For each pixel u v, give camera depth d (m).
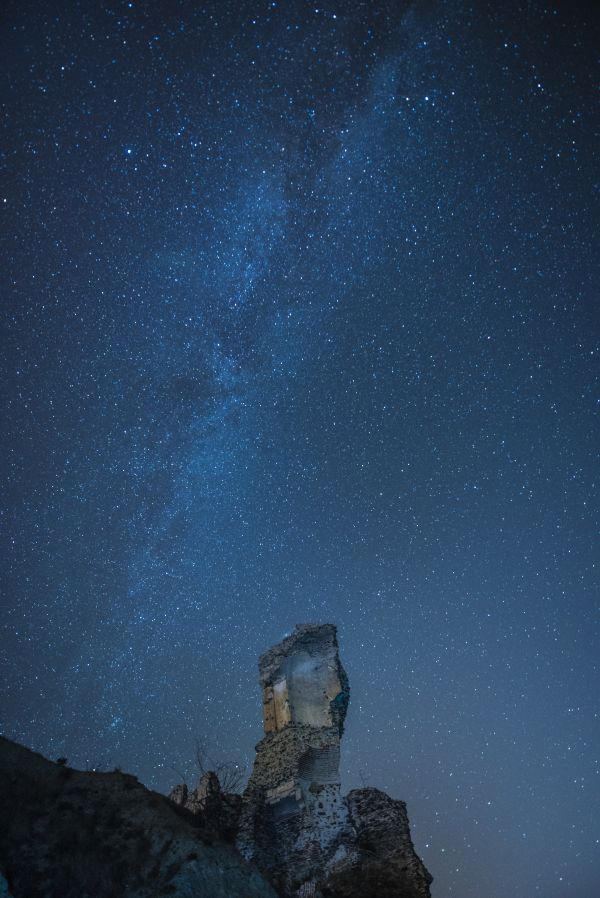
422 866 26.92
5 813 22.66
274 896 22.69
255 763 33.22
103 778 25.97
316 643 37.38
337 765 32.16
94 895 20.59
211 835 24.12
